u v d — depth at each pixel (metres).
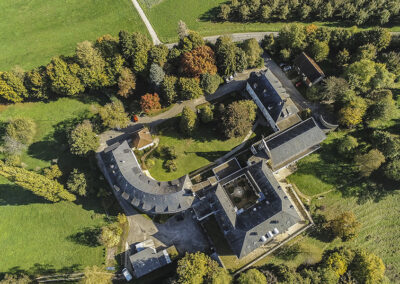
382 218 77.50
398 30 100.50
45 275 74.81
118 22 109.00
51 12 112.81
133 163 77.06
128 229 77.31
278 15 107.19
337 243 74.81
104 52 88.69
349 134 85.19
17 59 103.56
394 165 77.12
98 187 82.12
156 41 104.25
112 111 83.25
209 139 86.25
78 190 77.69
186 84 84.38
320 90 85.50
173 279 66.19
